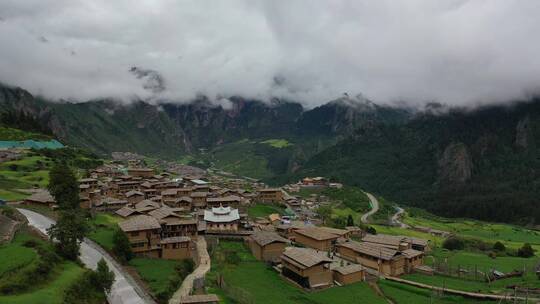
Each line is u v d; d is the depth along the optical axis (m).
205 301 83.31
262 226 163.12
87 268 94.56
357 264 128.25
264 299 96.38
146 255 114.94
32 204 147.38
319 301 101.06
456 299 111.75
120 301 85.44
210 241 137.12
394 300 108.25
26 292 73.12
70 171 141.38
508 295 112.62
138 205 158.50
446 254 171.88
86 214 141.38
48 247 93.00
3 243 93.62
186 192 195.75
